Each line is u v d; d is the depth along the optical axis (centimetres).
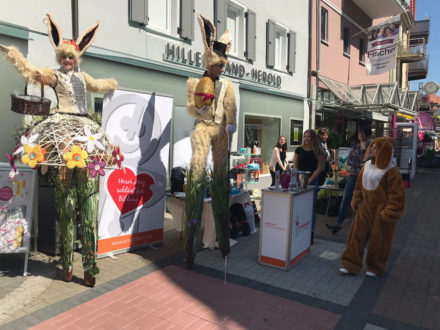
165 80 747
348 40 1653
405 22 2286
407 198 993
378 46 1260
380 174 394
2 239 379
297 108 1285
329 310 335
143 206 489
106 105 436
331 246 531
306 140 532
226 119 446
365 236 417
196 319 312
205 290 370
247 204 595
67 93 366
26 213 393
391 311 336
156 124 493
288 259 427
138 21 675
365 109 1477
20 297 342
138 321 305
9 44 491
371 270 417
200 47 838
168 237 555
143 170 484
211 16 865
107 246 456
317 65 1371
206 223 506
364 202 411
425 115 2125
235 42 1000
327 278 411
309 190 468
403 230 643
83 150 338
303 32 1293
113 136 446
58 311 317
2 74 484
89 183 367
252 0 1016
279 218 429
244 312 327
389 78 2206
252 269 432
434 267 456
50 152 342
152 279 393
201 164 429
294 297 360
